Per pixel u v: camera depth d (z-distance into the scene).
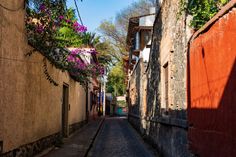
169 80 11.09
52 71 13.54
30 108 10.40
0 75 7.74
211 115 6.29
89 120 35.78
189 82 8.05
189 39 7.99
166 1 11.60
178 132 9.52
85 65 17.89
